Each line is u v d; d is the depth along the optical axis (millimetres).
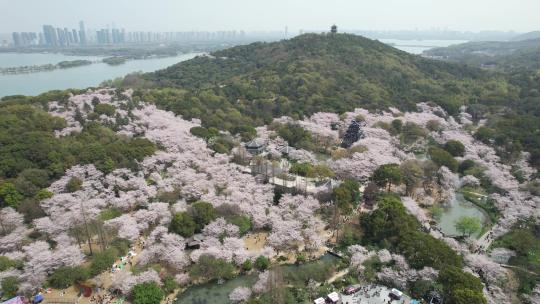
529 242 102250
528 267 94125
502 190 139125
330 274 92438
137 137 169750
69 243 97500
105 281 89688
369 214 111625
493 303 79375
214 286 89812
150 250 94375
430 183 143750
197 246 102500
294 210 117188
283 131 186000
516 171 153750
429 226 115562
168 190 127125
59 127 163000
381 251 96312
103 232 101500
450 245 100688
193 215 108062
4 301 79938
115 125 177000
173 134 172375
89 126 165000
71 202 115938
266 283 84938
